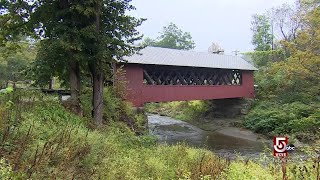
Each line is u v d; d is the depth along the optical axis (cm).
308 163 582
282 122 2377
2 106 811
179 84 2561
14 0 1223
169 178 775
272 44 5369
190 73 2597
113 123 1407
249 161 875
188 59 2555
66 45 1120
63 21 1227
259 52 4581
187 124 3175
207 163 801
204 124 3108
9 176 455
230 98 3141
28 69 1234
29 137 669
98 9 1228
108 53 1242
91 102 1428
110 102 1543
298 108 2431
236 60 3127
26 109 935
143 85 2130
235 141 2292
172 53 2541
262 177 559
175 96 2381
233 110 3095
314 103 2498
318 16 2253
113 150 877
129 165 761
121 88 1731
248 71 3130
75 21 1218
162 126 2995
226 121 3008
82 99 1356
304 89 2767
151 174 774
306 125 2112
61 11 1203
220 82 2920
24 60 2431
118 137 1161
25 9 1244
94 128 1155
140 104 2092
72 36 1195
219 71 2880
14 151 591
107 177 652
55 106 1120
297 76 2573
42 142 679
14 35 1318
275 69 2808
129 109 1717
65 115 1084
